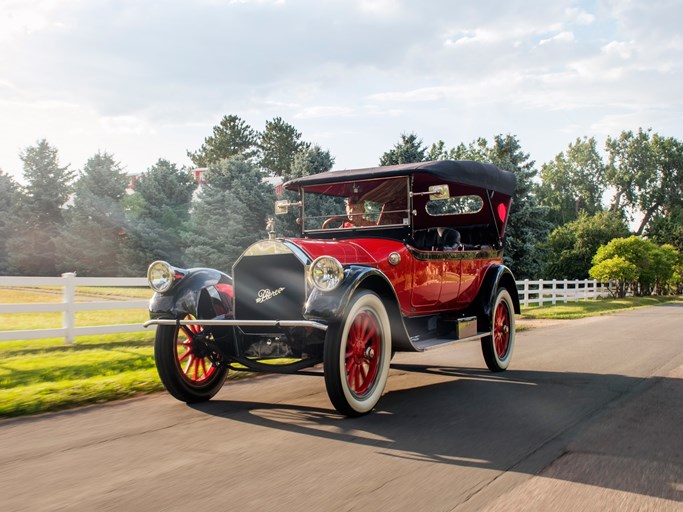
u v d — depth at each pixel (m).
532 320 15.33
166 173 50.12
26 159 53.50
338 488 3.11
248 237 40.91
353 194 6.37
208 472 3.35
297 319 4.89
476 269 6.89
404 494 3.03
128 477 3.27
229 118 73.44
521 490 3.10
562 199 88.44
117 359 7.52
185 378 5.20
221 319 5.11
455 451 3.77
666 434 4.17
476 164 6.63
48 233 51.97
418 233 6.37
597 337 10.66
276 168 75.00
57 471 3.37
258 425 4.42
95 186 48.56
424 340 6.08
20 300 20.67
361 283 4.88
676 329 12.27
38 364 7.15
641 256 35.72
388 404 5.17
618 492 3.07
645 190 89.62
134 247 45.47
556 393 5.63
